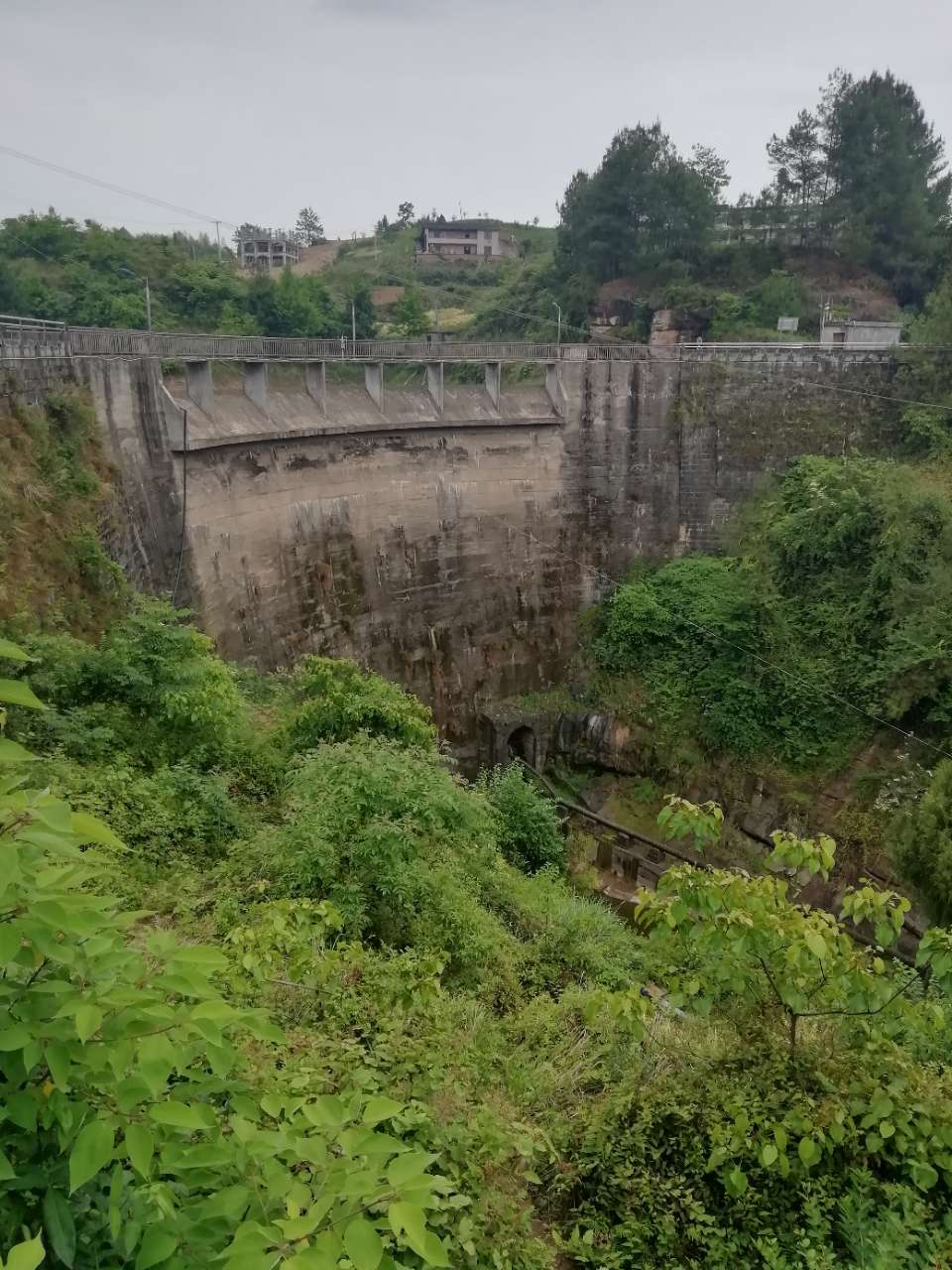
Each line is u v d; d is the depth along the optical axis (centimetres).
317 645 3105
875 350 3556
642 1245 719
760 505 3612
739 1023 836
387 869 1281
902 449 3506
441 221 10288
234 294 6022
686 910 759
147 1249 324
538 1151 790
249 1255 302
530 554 3769
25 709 1474
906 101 5694
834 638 3084
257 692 2327
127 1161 388
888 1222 673
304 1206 349
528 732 3709
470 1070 885
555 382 3725
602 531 3856
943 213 5800
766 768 3106
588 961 1458
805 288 5356
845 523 3102
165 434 2498
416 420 3403
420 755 1727
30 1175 343
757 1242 689
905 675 2766
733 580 3488
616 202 5641
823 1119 729
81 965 367
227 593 2742
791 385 3662
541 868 2116
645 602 3594
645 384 3750
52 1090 348
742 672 3284
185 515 2564
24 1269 270
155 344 2522
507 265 9106
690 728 3341
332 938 1161
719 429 3738
